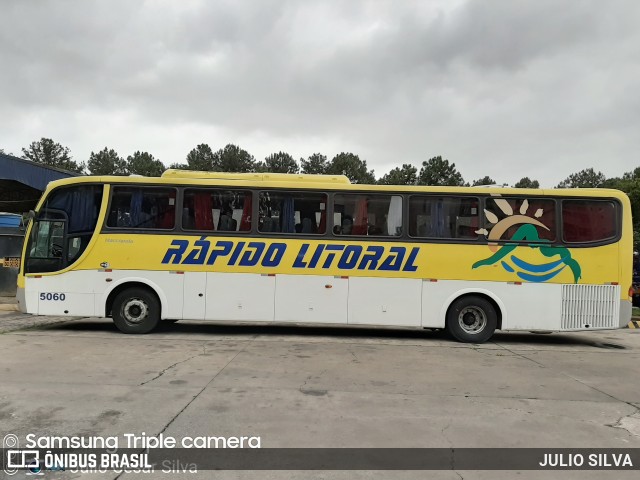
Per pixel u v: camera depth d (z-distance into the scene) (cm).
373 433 460
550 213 990
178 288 986
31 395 551
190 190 998
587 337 1160
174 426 466
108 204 993
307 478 371
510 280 980
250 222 996
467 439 452
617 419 516
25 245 999
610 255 980
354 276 988
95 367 689
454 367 748
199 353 806
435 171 5234
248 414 504
